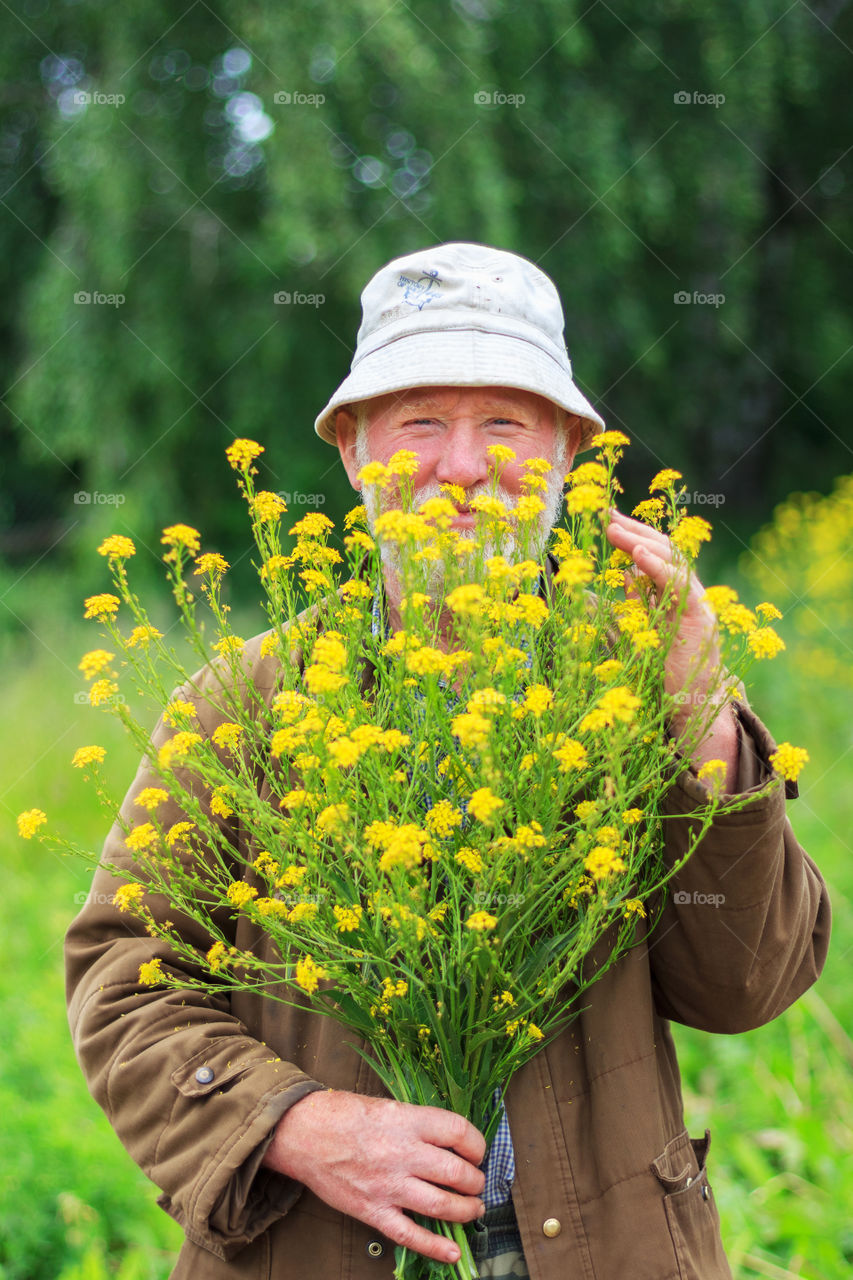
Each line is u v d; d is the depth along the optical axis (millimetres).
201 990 1425
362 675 1408
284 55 6938
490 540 1302
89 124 7750
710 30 8828
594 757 1196
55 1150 2830
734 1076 3127
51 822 4539
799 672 5137
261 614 6113
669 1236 1254
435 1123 1204
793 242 10812
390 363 1423
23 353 10898
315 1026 1366
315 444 8727
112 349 8383
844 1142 2859
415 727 1202
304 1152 1221
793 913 1336
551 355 1478
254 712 1405
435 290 1454
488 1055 1223
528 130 8148
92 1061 1359
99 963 1422
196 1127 1258
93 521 8570
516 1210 1265
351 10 7020
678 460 10305
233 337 8508
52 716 5191
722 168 9125
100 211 7992
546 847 1139
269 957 1396
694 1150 1421
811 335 10516
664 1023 1440
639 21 8797
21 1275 2619
